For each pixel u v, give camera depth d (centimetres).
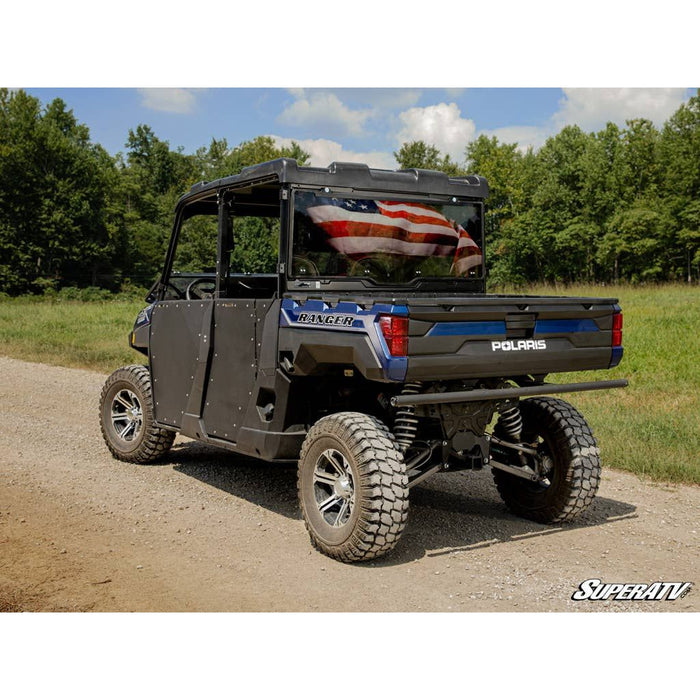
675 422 786
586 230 5641
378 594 410
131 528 511
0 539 484
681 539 502
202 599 400
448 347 431
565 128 6594
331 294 505
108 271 6450
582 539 502
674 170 5338
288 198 503
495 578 434
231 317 542
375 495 433
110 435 696
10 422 853
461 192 572
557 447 522
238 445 532
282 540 493
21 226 5816
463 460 507
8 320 2230
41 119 7088
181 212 620
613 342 511
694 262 5038
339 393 516
